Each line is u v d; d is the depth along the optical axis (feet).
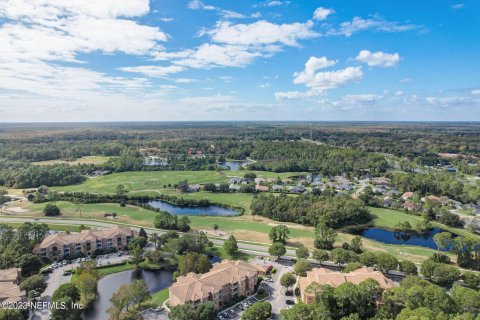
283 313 309.83
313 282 345.31
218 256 504.43
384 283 354.54
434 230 646.74
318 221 644.27
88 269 414.62
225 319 340.59
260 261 481.46
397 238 609.42
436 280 417.69
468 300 314.35
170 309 346.33
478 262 458.09
